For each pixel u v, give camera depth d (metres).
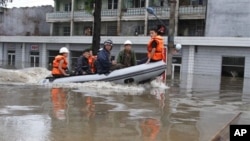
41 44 41.19
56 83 11.89
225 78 23.89
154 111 7.17
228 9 30.02
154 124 5.91
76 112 6.73
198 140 4.96
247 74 26.98
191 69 29.53
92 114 6.60
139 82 11.99
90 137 4.93
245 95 11.36
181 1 35.09
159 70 11.88
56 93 9.45
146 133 5.26
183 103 8.57
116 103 8.04
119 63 12.28
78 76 12.10
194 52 29.38
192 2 34.59
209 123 6.15
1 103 7.50
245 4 29.30
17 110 6.73
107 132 5.24
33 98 8.38
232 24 29.89
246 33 29.34
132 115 6.64
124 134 5.16
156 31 12.05
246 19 29.30
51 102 7.85
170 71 18.08
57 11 45.53
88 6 21.86
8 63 37.38
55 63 12.38
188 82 16.83
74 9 43.34
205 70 28.95
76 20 42.88
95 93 9.70
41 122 5.73
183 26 35.62
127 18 38.53
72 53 38.28
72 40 37.53
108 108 7.32
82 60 12.55
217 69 28.39
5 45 45.12
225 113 7.30
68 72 12.92
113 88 11.05
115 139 4.87
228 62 28.00
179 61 30.28
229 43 27.48
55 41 39.12
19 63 38.00
